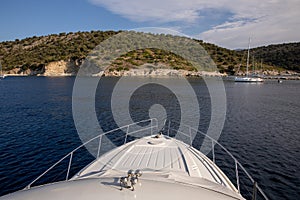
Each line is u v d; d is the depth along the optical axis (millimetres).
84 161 15328
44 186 4035
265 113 34844
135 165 7508
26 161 15383
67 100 45750
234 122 28250
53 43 141250
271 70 147375
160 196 3604
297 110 37875
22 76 134625
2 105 40062
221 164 15477
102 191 3637
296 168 15078
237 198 4578
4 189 12109
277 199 11711
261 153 17672
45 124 25516
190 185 4336
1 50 159500
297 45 195375
